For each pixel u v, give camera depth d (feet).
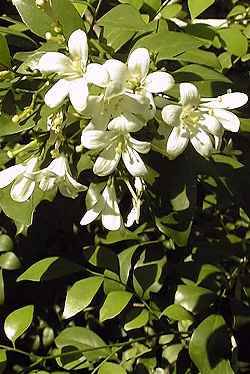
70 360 1.38
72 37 1.07
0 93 1.20
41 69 1.07
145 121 1.06
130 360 1.52
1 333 1.76
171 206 1.24
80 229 1.66
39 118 1.15
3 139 1.32
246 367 1.47
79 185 1.13
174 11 1.47
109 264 1.39
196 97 1.08
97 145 1.05
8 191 1.18
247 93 1.40
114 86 1.01
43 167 1.16
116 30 1.25
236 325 1.41
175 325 1.51
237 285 1.50
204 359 1.27
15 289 1.73
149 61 1.06
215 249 1.51
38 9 1.20
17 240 1.63
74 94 1.01
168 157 1.13
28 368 1.34
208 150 1.10
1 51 1.17
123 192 1.29
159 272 1.39
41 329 1.77
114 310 1.28
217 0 1.93
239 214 1.59
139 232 1.46
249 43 1.51
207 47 1.46
